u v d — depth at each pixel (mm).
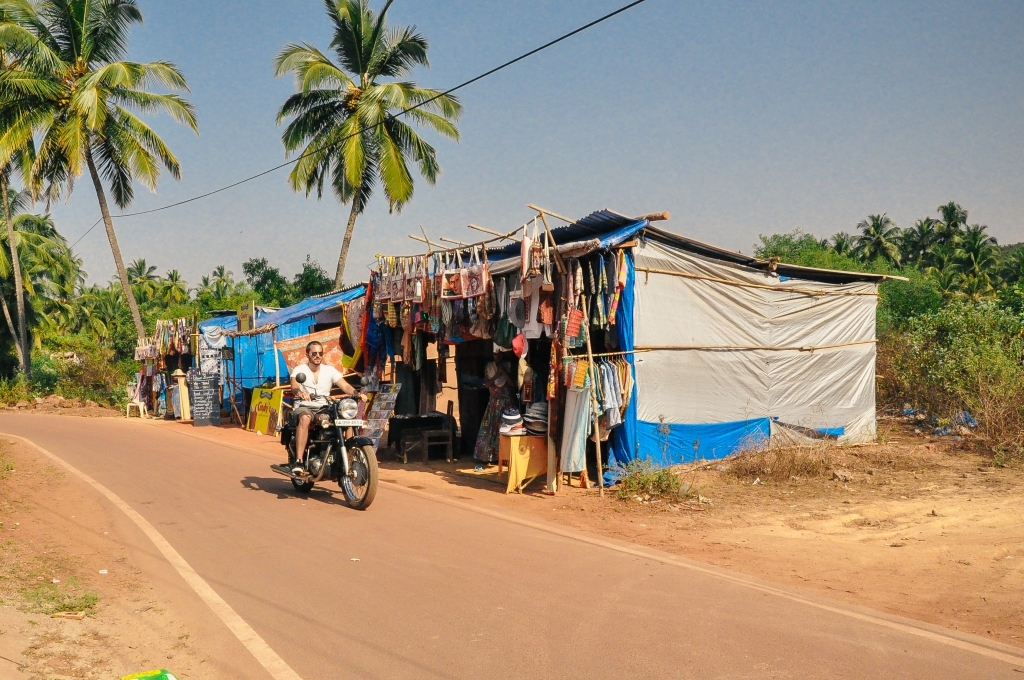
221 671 4246
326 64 26734
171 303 68875
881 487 10164
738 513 8820
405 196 27250
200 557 6594
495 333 11414
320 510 8609
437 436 13070
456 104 27438
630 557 6688
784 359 13016
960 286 54969
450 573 6082
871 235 68250
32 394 30922
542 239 11367
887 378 17328
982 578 6172
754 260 12289
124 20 28219
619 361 10273
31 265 40281
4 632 4473
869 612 5227
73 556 6555
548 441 10039
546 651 4469
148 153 27969
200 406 20688
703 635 4719
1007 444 12023
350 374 18047
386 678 4129
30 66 26516
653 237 10922
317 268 37188
